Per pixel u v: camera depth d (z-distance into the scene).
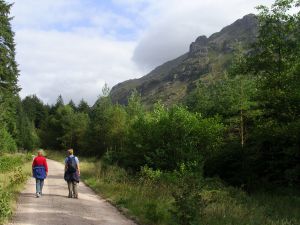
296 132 19.64
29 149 85.12
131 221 11.25
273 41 22.61
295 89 20.17
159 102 27.05
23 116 88.50
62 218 10.94
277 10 22.73
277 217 12.58
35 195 15.24
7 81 38.03
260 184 22.89
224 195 16.20
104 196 16.19
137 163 24.81
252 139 24.31
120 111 47.12
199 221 9.88
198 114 25.92
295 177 20.05
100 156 50.19
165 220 10.66
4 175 19.92
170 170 22.39
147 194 14.76
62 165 41.47
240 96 24.31
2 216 9.88
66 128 72.00
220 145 24.95
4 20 37.06
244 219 11.18
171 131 23.77
